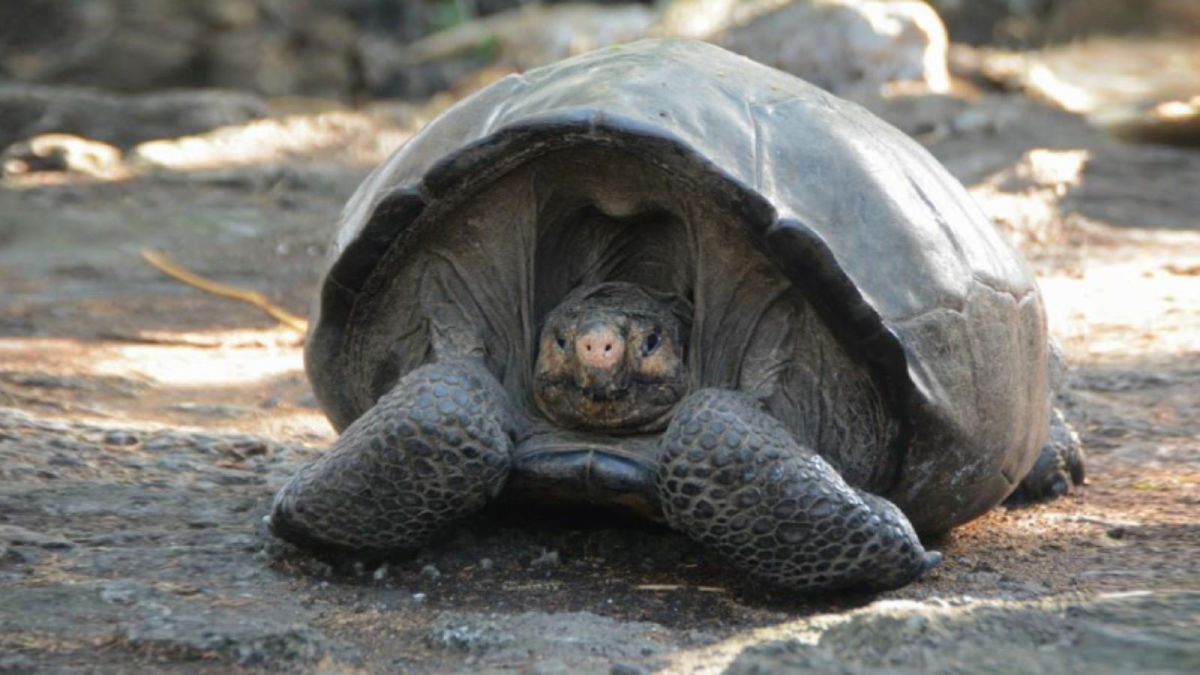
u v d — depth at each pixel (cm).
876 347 701
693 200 722
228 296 1658
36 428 1005
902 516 720
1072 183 2209
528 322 759
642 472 715
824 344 728
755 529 689
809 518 686
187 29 3531
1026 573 781
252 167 2303
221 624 671
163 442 1008
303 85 3597
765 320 734
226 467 979
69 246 1867
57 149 2298
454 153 719
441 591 734
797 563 700
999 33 4381
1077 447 970
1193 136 2733
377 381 794
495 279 762
